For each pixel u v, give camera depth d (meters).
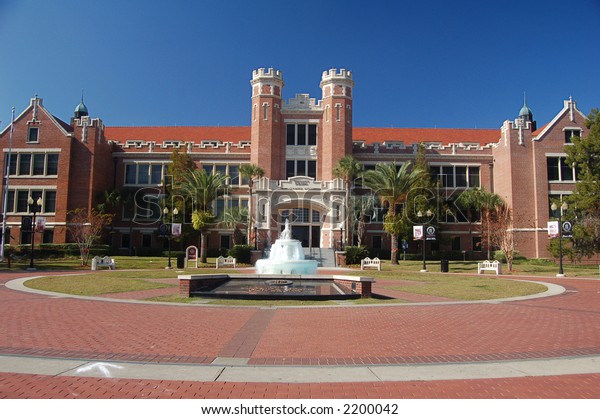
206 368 7.29
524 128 49.03
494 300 16.84
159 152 53.66
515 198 48.00
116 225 51.81
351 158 46.88
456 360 7.99
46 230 47.94
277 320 12.09
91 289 18.45
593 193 37.12
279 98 51.66
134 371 7.06
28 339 9.23
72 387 6.24
